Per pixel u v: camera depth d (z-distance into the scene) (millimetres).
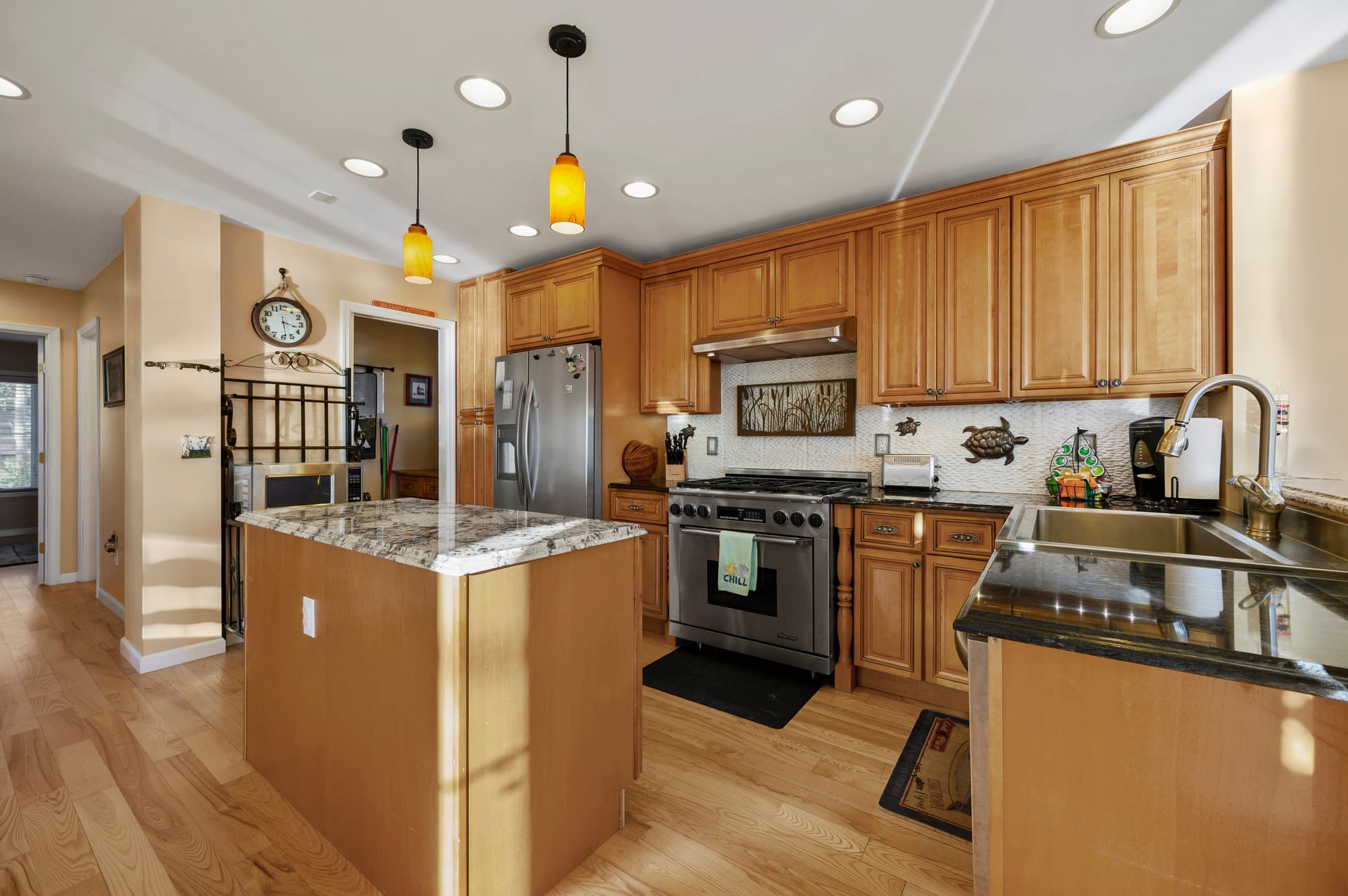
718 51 1807
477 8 1628
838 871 1539
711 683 2746
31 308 4344
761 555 2822
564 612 1497
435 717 1269
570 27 1697
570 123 2215
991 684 903
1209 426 2082
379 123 2219
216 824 1705
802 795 1873
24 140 2330
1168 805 797
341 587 1548
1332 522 1317
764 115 2162
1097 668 834
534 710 1408
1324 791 723
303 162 2516
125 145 2379
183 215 2936
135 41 1764
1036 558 1256
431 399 6488
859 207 2990
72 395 4547
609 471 3525
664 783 1938
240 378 3295
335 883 1482
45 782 1911
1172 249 2188
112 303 3787
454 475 4398
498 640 1311
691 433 3865
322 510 2029
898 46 1787
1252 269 1989
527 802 1395
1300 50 1803
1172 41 1757
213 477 3033
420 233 2010
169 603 2887
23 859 1559
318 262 3637
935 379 2678
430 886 1296
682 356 3541
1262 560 1253
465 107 2111
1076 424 2682
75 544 4570
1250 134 1988
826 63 1867
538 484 3654
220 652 3061
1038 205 2449
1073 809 854
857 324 2910
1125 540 2006
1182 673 786
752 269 3242
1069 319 2379
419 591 1308
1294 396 1931
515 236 3430
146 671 2795
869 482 3225
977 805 993
